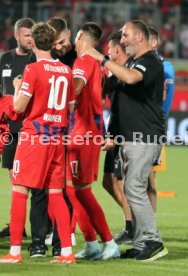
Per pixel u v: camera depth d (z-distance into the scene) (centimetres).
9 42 8869
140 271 2361
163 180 5341
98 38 2567
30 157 2392
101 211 2575
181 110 7381
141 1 9475
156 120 2567
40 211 2633
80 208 2583
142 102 2548
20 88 2389
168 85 3077
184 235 3225
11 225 2419
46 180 2431
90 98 2547
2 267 2350
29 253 2653
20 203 2411
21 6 9019
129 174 2561
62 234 2444
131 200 2566
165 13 9056
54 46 2667
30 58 2969
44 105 2391
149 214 2569
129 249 2642
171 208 4103
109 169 3116
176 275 2316
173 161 6512
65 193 2678
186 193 4725
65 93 2431
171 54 8900
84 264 2462
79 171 2547
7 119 2702
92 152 2564
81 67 2517
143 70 2511
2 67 3123
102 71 2711
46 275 2247
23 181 2395
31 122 2398
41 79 2378
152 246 2573
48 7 8981
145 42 2569
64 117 2438
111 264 2478
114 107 2588
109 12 9006
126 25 2578
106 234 2588
